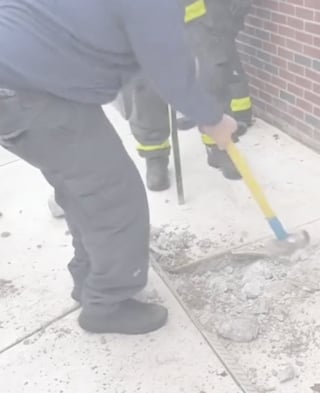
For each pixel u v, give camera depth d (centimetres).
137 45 199
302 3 352
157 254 303
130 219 236
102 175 226
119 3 192
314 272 275
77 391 238
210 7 332
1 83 206
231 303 268
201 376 236
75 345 260
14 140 222
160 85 209
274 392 225
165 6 193
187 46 203
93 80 210
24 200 368
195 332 256
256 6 395
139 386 236
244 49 422
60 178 231
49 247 323
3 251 325
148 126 343
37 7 199
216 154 360
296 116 386
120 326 260
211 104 220
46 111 212
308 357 238
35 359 255
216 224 321
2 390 243
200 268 290
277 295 268
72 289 291
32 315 279
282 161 370
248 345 247
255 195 263
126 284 250
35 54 201
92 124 220
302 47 363
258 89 419
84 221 239
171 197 350
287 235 277
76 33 198
